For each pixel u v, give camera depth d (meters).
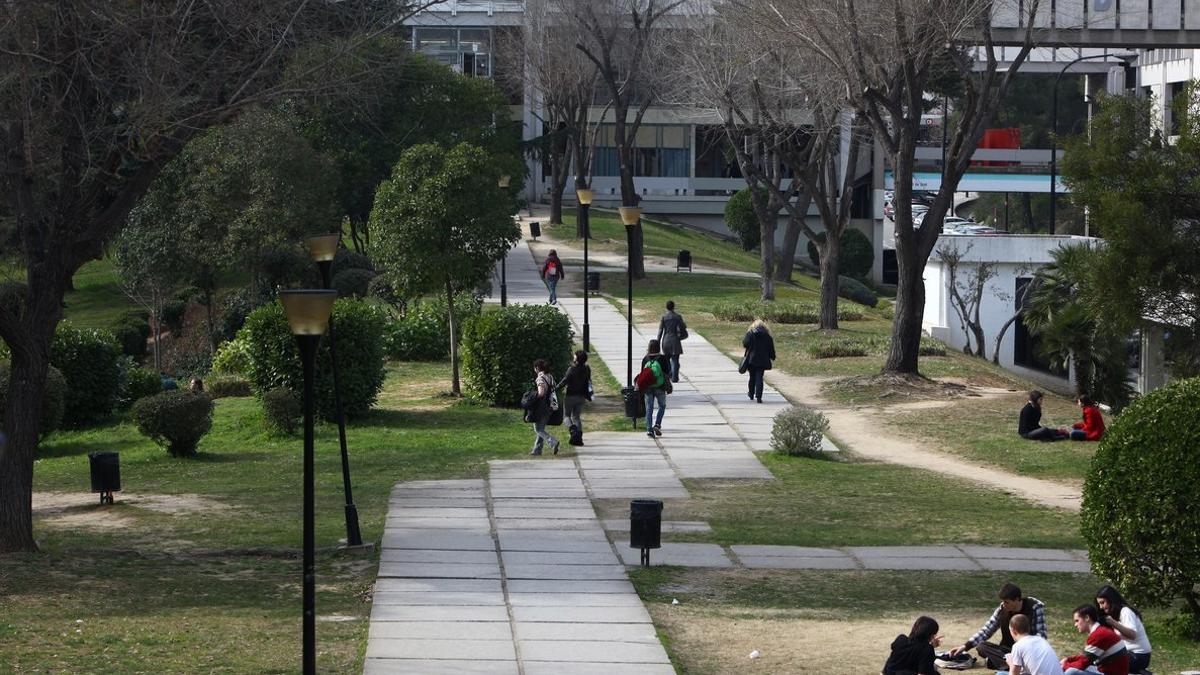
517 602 18.75
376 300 57.75
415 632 16.94
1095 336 45.38
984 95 41.69
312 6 23.03
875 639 17.33
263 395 36.19
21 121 20.47
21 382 21.02
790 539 23.97
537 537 23.42
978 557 22.94
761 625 17.97
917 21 39.31
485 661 15.71
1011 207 125.75
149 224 57.69
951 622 18.50
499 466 30.86
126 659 14.86
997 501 28.06
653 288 71.31
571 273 77.38
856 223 109.69
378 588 19.36
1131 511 17.34
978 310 60.16
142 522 24.83
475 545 22.64
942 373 45.56
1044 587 20.95
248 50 21.53
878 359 48.56
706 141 118.81
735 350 51.41
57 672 14.13
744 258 100.50
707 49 56.59
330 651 15.83
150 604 17.89
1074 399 48.19
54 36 19.78
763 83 54.12
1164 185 34.59
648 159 119.25
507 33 94.00
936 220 42.72
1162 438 17.41
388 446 33.66
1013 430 36.59
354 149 68.81
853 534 24.55
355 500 26.78
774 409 39.75
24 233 21.05
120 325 62.16
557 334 40.41
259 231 57.22
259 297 62.22
